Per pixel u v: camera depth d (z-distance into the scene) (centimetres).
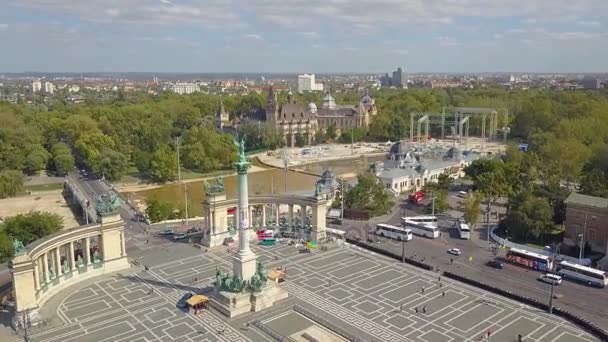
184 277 12644
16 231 14775
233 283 10925
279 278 12288
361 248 15038
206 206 14875
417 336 9744
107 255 12938
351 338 9594
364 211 18425
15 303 10175
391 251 14712
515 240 15775
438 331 9950
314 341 9506
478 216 17950
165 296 11544
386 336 9731
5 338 9675
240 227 11269
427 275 12900
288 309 10950
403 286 12188
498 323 10306
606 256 13700
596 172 18900
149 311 10800
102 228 12738
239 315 10612
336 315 10625
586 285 12394
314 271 13112
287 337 9675
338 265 13575
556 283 12375
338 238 15825
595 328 9862
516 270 13362
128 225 17262
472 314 10719
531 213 15725
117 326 10131
